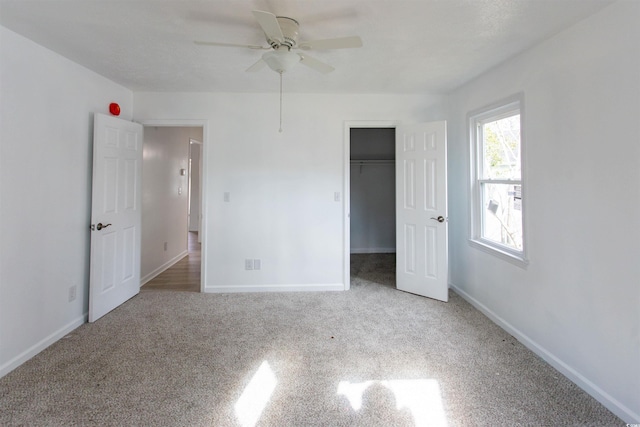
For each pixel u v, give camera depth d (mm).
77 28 2047
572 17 1858
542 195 2203
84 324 2725
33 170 2230
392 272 4477
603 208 1755
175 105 3506
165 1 1753
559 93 2055
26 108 2168
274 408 1715
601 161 1764
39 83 2275
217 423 1604
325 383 1934
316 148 3617
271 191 3604
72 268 2635
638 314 1577
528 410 1701
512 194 2703
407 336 2539
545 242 2182
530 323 2340
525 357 2225
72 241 2631
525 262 2379
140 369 2061
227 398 1790
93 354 2242
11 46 2053
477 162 3150
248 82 3164
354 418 1646
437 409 1711
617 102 1667
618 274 1673
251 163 3586
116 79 3062
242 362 2158
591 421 1621
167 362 2148
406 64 2670
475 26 2006
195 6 1802
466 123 3236
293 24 1935
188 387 1882
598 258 1785
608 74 1716
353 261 5156
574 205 1944
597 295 1794
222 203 3582
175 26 2033
